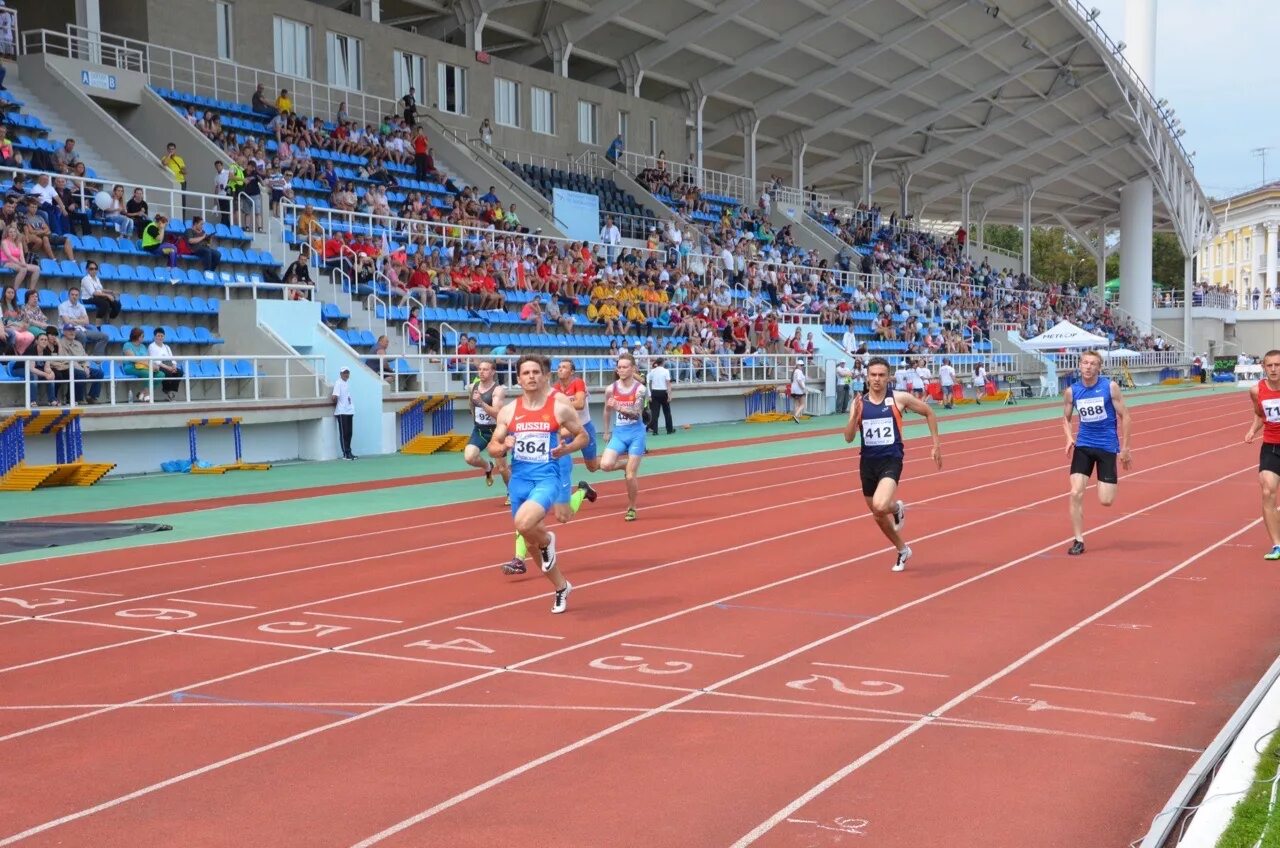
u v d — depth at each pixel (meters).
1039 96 55.19
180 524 13.66
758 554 11.46
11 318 18.62
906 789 5.08
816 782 5.18
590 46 44.50
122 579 10.21
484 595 9.45
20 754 5.65
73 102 25.92
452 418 24.48
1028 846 4.48
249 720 6.16
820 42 46.53
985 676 6.91
